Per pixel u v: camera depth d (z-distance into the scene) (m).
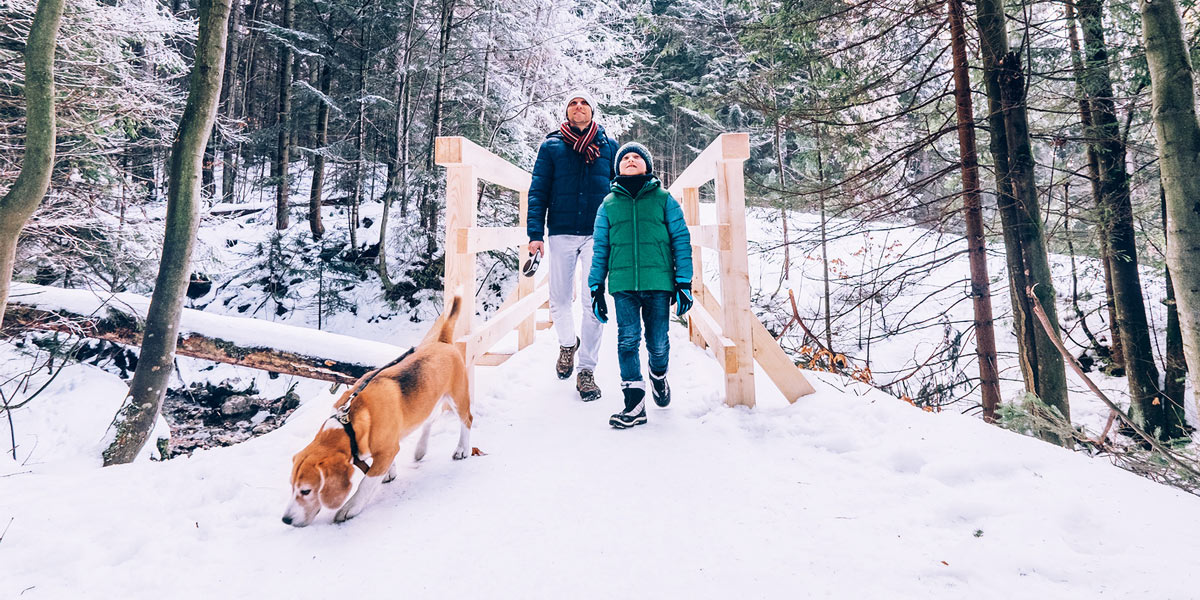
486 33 14.05
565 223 3.80
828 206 7.25
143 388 5.09
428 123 15.37
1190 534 1.79
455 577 1.75
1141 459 3.58
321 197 17.23
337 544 1.96
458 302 2.91
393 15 14.56
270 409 9.81
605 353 5.01
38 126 4.57
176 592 1.70
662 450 2.73
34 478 2.52
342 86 17.17
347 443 2.13
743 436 2.91
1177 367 7.45
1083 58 6.79
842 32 6.99
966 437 2.60
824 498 2.21
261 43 21.33
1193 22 6.32
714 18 15.20
